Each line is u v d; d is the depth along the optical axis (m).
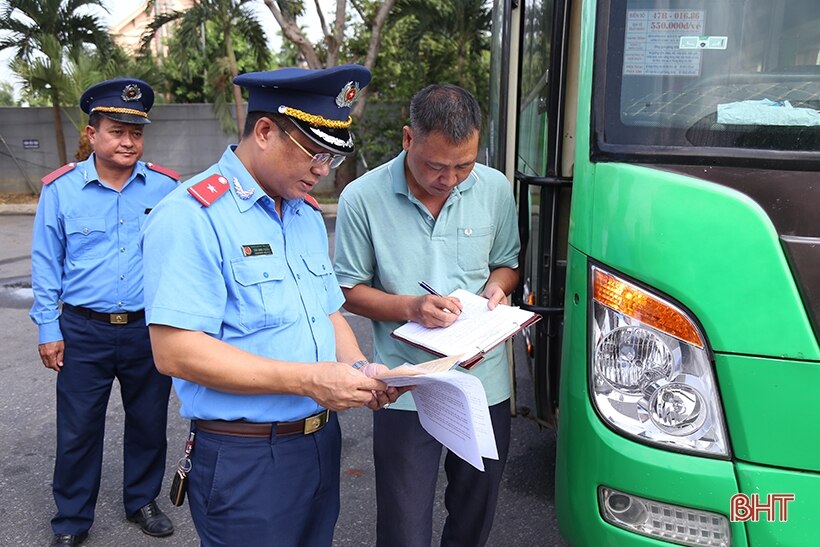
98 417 2.77
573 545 1.94
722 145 1.86
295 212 1.72
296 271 1.66
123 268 2.69
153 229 1.52
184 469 1.67
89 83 14.16
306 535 1.85
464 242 2.12
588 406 1.84
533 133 3.35
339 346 1.91
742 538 1.67
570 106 2.34
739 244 1.64
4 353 5.29
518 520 3.00
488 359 2.15
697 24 1.95
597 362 1.81
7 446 3.74
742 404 1.64
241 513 1.62
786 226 1.65
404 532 2.11
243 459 1.61
